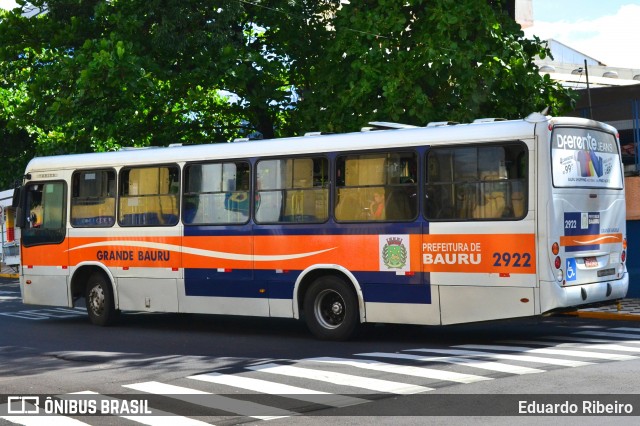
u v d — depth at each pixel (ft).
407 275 46.06
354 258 47.78
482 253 43.98
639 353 41.22
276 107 78.54
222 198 52.95
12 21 78.18
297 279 49.73
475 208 44.37
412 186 46.26
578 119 45.32
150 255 56.03
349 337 48.21
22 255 63.05
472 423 26.89
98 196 59.16
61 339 52.90
